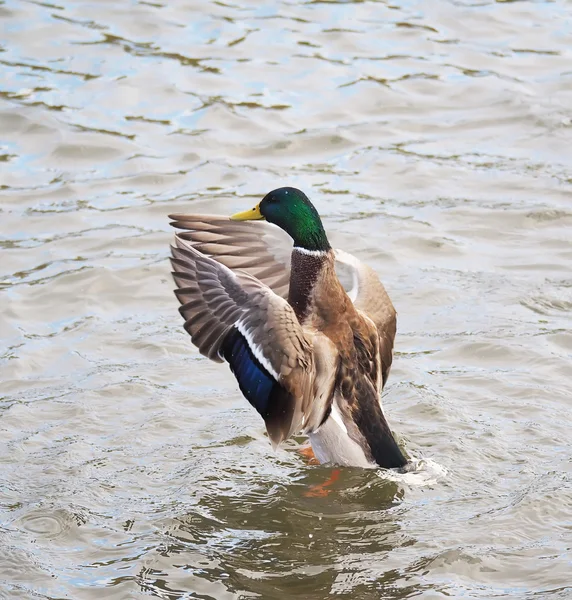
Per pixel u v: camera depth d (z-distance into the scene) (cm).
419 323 1213
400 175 1562
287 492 930
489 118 1711
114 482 936
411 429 1014
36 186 1523
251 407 1064
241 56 1884
